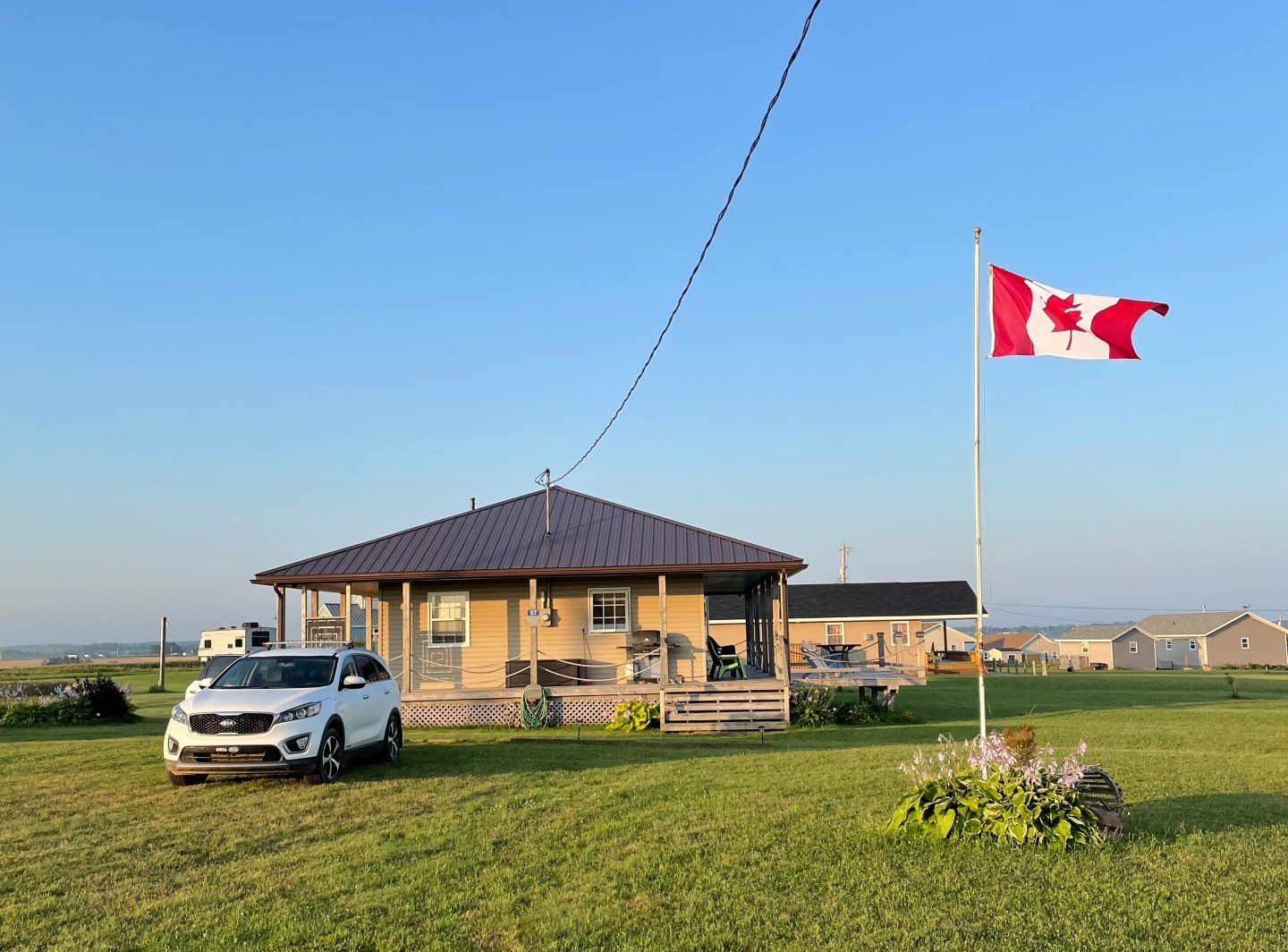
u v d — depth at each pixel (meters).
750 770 12.70
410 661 21.67
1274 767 12.80
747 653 32.09
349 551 22.83
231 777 12.82
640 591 24.00
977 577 9.39
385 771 13.40
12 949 6.19
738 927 6.35
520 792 11.35
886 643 54.50
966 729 19.44
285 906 6.93
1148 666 90.69
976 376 9.72
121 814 10.37
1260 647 88.56
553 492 26.09
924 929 6.21
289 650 13.76
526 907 6.90
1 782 12.86
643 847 8.44
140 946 6.23
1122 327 9.20
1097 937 6.03
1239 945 5.89
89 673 59.31
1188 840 8.27
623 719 20.48
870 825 8.95
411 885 7.43
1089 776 9.02
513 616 23.92
